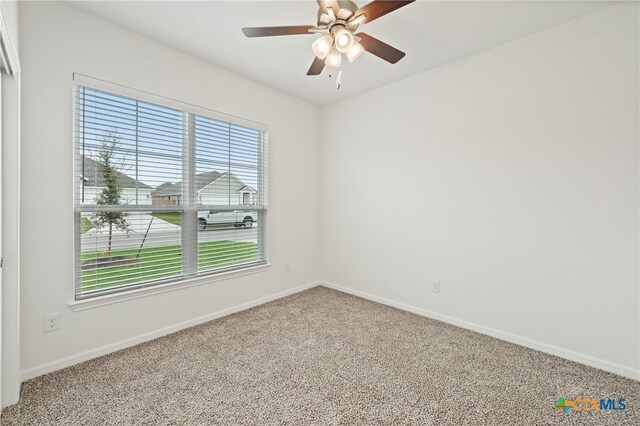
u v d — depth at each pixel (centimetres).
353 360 207
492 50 241
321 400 165
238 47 243
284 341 234
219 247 287
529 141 224
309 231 377
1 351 152
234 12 199
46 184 185
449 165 269
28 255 179
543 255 221
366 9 153
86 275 206
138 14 201
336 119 367
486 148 246
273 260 334
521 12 196
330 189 377
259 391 172
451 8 192
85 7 193
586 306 204
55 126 188
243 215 308
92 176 207
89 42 200
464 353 218
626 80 187
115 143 216
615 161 191
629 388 178
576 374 192
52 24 185
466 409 159
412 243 299
